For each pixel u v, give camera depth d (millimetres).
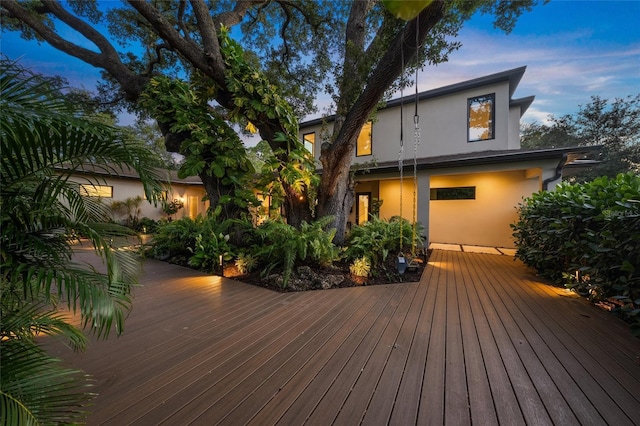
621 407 1463
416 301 3221
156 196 1362
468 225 7941
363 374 1756
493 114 7258
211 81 5414
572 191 3604
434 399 1527
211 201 6000
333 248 4691
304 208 5641
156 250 6039
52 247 1094
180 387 1613
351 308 2980
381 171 7285
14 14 6188
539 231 4121
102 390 1574
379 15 5535
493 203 7609
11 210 1050
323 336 2299
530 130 13711
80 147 1133
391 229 5672
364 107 4180
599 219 2791
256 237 5324
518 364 1878
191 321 2607
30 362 1052
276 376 1730
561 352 2035
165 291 3594
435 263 5496
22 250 1051
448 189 8258
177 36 4469
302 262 4512
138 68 8125
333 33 7578
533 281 4113
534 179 7105
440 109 8062
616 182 2936
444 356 1979
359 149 9523
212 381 1675
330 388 1616
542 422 1363
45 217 1095
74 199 1287
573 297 3336
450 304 3109
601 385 1649
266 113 5023
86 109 1107
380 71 3773
